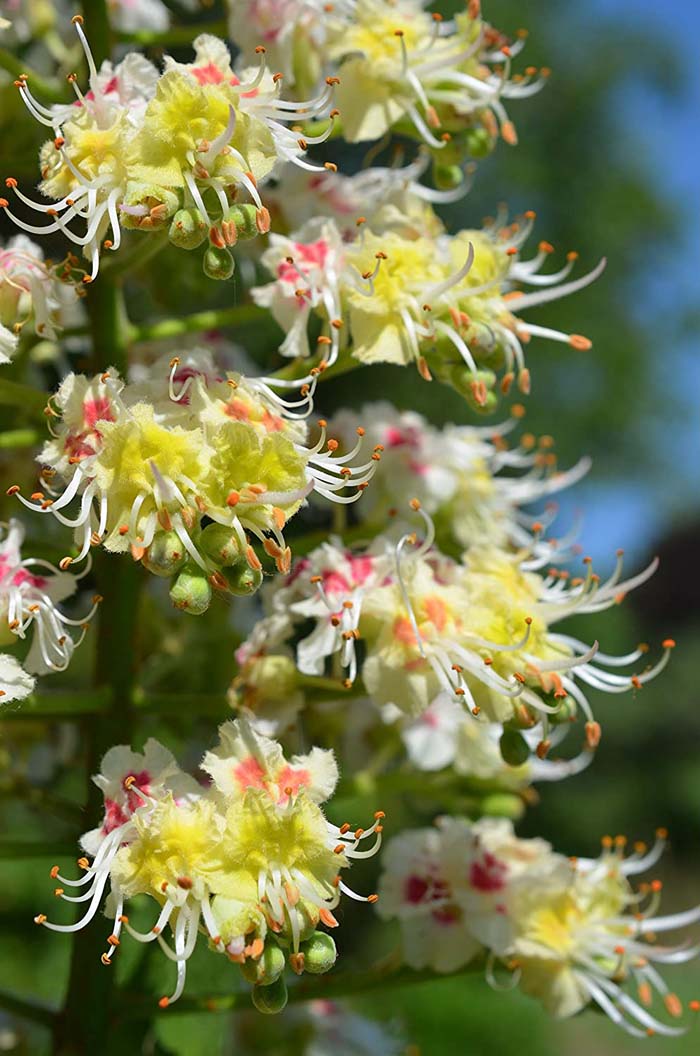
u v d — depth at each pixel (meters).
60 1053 0.46
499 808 0.50
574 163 1.69
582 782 2.06
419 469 0.50
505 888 0.47
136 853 0.41
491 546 0.47
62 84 0.48
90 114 0.43
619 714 2.29
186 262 0.49
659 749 2.27
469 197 1.58
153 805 0.41
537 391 1.65
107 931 0.46
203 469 0.41
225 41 0.50
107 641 0.46
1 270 0.44
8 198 0.55
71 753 0.52
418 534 0.49
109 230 0.45
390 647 0.45
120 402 0.41
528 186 1.61
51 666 0.43
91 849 0.41
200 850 0.41
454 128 0.48
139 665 0.49
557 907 0.47
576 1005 0.47
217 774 0.41
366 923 1.10
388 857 0.48
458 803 0.50
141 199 0.42
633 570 3.11
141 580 0.47
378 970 0.47
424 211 0.48
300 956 0.40
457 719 0.49
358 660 0.52
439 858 0.47
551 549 0.50
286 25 0.47
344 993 0.47
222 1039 0.50
